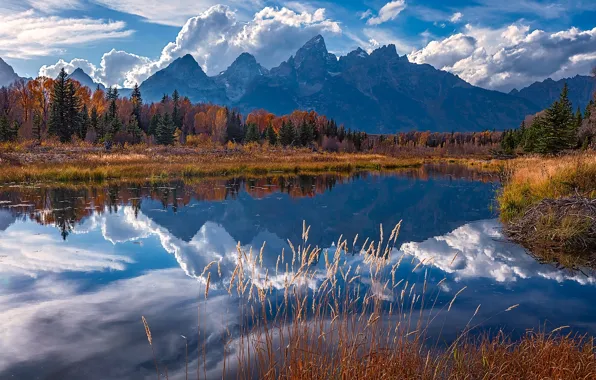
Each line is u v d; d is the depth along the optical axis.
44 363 4.73
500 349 4.37
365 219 15.48
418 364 4.13
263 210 16.86
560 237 9.76
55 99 59.91
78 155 36.16
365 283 7.33
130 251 10.10
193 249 10.49
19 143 42.47
